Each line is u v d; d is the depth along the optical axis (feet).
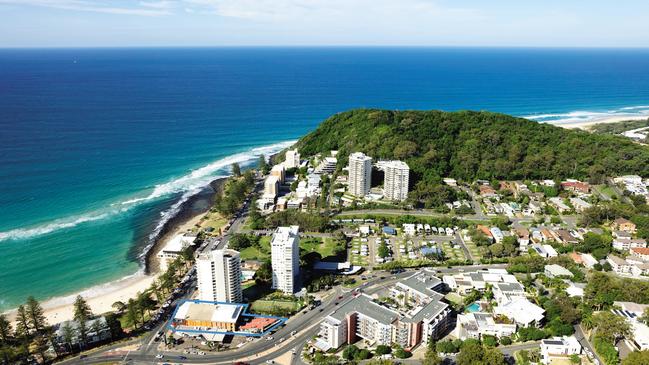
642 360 616.39
